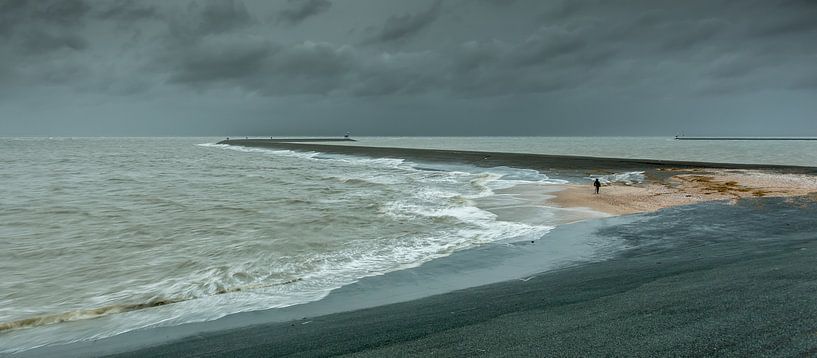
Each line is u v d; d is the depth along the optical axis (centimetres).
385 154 5694
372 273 885
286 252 1048
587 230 1225
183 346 554
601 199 1766
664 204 1612
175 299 759
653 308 517
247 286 818
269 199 1927
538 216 1447
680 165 3203
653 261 852
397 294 750
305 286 813
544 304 597
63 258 1020
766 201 1606
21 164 4556
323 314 657
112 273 909
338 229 1289
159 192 2227
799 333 400
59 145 12531
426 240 1151
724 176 2428
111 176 3184
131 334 613
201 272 907
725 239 1036
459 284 794
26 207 1742
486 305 625
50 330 638
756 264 715
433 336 497
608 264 865
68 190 2333
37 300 763
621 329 455
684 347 394
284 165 4475
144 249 1090
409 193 2073
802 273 614
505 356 412
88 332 626
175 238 1200
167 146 12025
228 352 511
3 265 968
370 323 583
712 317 463
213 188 2395
